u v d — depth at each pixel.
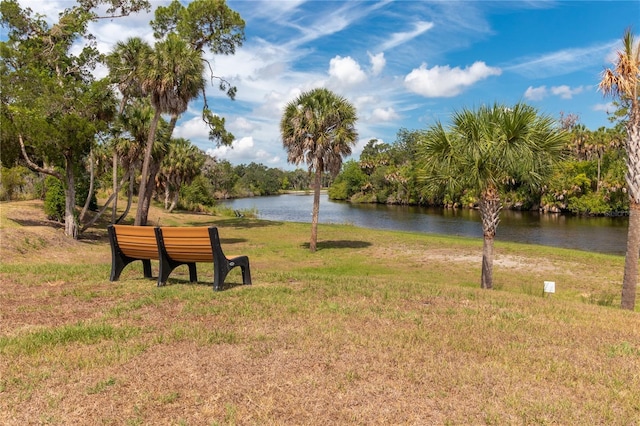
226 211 49.84
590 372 4.04
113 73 24.30
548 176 11.96
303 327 5.07
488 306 6.64
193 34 29.66
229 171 118.06
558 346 4.78
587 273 15.18
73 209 20.36
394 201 88.56
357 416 3.14
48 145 18.17
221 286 6.87
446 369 3.99
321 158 20.81
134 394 3.41
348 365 4.01
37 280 7.67
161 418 3.08
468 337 4.91
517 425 3.09
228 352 4.27
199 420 3.06
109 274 8.30
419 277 14.15
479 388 3.66
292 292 6.94
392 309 6.05
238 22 29.36
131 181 27.66
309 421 3.08
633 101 9.48
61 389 3.47
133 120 25.56
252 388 3.53
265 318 5.41
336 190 103.94
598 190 57.31
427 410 3.27
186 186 53.09
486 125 11.16
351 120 21.05
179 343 4.50
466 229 38.59
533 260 17.77
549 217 53.38
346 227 32.09
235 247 22.00
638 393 3.62
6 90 18.16
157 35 30.17
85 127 18.80
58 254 16.39
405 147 107.69
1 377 3.65
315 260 18.36
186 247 6.99
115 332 4.73
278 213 60.72
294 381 3.66
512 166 11.09
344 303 6.30
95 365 3.91
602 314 6.71
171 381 3.63
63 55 23.42
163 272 7.18
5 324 5.10
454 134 11.58
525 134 10.96
